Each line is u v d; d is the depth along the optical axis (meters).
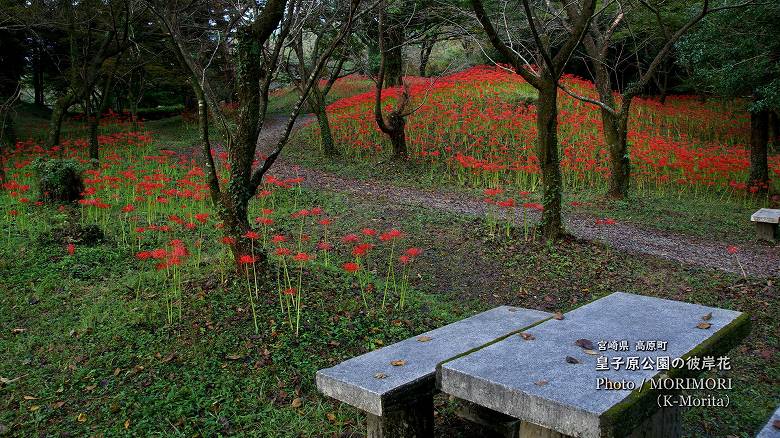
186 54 6.12
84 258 6.91
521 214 10.23
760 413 4.12
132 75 19.83
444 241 8.14
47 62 20.81
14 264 6.64
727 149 16.88
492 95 17.84
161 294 5.80
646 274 7.33
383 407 2.73
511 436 3.34
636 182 13.71
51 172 9.29
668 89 25.92
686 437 3.74
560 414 2.23
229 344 4.72
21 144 13.45
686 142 17.02
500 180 13.30
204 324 5.06
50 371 4.56
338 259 7.26
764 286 6.89
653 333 2.97
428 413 3.20
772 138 19.05
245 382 4.23
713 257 8.43
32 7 12.34
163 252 5.12
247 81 5.67
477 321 3.86
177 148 16.70
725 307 6.29
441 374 2.70
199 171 8.99
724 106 22.36
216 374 4.34
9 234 7.38
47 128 20.22
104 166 11.73
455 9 11.77
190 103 26.56
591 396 2.27
